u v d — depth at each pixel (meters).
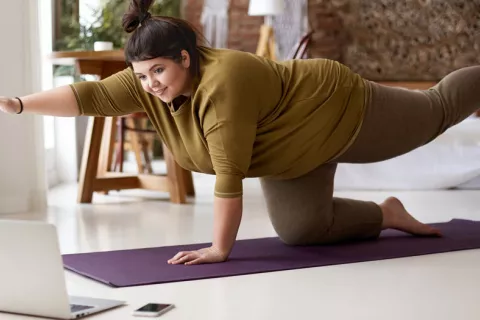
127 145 6.09
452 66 8.35
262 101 2.44
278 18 8.01
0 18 3.78
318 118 2.55
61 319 1.84
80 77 5.82
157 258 2.58
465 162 5.00
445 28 8.33
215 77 2.35
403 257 2.67
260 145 2.53
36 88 3.94
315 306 1.99
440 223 3.40
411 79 8.41
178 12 8.12
